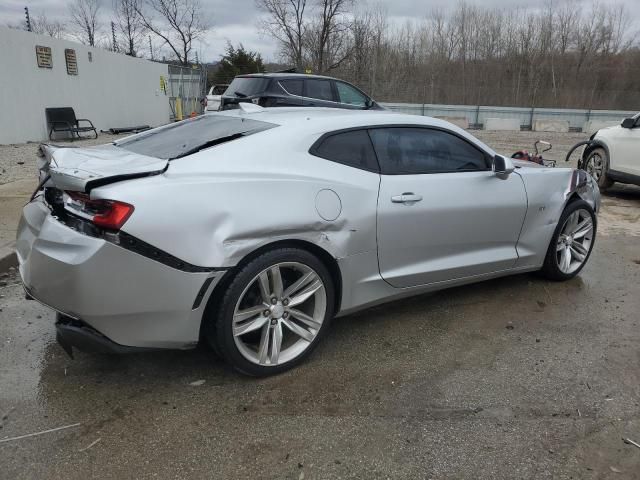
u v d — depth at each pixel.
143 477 2.32
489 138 20.92
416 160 3.64
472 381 3.13
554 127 27.09
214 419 2.72
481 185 3.89
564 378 3.19
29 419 2.67
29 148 12.65
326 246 3.10
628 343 3.65
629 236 6.50
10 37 13.20
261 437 2.60
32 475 2.30
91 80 17.20
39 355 3.28
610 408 2.90
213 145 3.08
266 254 2.89
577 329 3.85
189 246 2.63
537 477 2.39
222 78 36.44
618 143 8.77
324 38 33.62
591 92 34.72
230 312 2.82
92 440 2.53
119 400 2.85
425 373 3.21
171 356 3.32
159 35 37.81
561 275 4.70
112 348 2.68
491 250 4.09
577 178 4.58
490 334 3.74
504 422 2.76
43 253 2.67
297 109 3.89
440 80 38.28
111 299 2.57
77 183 2.58
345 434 2.63
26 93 13.92
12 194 7.04
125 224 2.50
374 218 3.29
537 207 4.28
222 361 3.28
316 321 3.20
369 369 3.23
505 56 41.75
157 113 22.95
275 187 2.92
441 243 3.70
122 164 2.87
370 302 3.47
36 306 3.97
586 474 2.41
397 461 2.46
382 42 37.56
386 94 33.38
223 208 2.73
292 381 3.08
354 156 3.36
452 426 2.72
